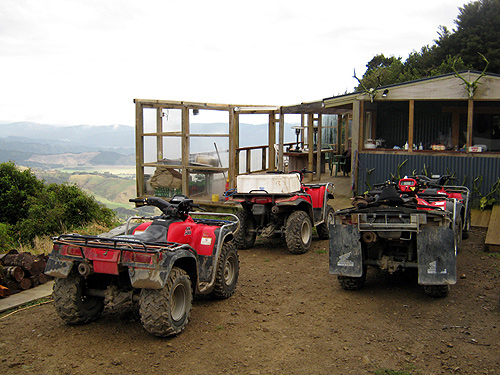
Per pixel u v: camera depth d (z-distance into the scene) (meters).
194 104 12.21
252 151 14.86
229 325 5.04
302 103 13.07
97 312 5.17
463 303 5.51
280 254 8.38
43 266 6.70
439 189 8.58
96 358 4.26
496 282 6.28
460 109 13.13
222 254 5.79
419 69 24.39
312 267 7.42
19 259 6.38
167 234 5.09
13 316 5.43
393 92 11.66
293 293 6.13
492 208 10.79
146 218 5.99
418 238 5.46
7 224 12.52
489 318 5.02
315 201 9.20
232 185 12.11
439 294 5.63
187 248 4.96
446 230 5.38
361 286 6.17
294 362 4.13
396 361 4.10
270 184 8.29
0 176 13.93
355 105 12.07
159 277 4.34
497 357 4.10
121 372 3.98
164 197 12.85
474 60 22.44
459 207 7.62
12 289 6.22
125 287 4.93
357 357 4.20
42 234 11.99
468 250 8.11
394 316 5.18
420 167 11.45
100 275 5.18
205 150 12.40
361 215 5.72
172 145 12.70
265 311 5.46
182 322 4.75
